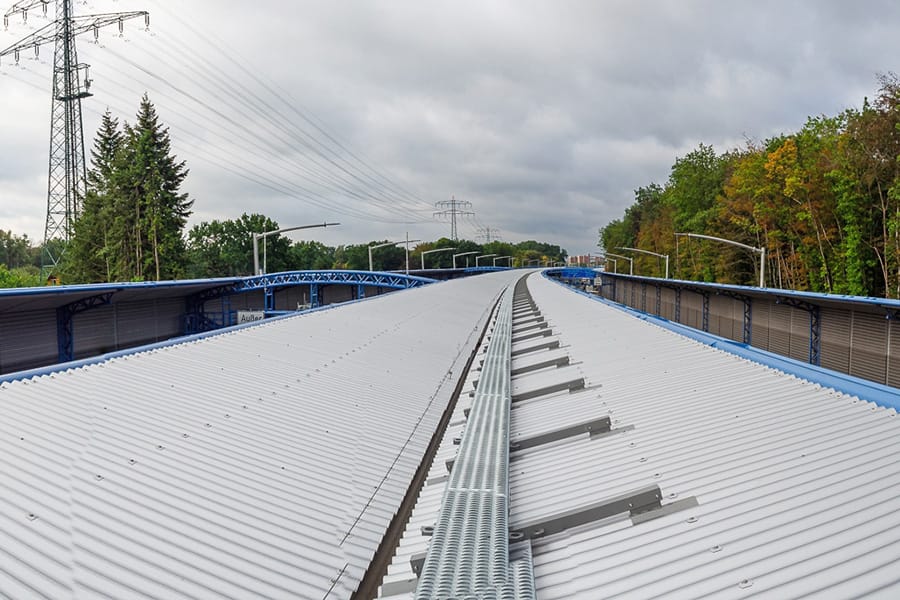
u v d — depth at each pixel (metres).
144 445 7.44
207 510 6.34
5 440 6.98
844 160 38.75
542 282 54.78
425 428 10.74
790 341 31.98
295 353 13.22
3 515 5.45
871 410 7.15
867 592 3.80
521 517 5.83
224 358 11.88
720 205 62.41
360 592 6.02
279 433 8.77
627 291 87.94
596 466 6.81
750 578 4.18
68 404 8.32
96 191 70.38
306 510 6.91
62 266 73.00
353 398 11.11
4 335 25.70
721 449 6.64
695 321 50.03
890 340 23.36
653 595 4.19
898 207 36.28
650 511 5.43
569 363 12.66
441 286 40.31
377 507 7.54
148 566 5.17
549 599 4.44
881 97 36.72
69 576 4.80
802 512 4.97
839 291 42.84
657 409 8.39
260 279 49.16
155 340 38.97
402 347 16.27
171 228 65.94
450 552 4.88
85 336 31.19
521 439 7.99
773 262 56.38
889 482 5.24
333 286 72.06
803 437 6.61
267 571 5.59
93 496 6.10
